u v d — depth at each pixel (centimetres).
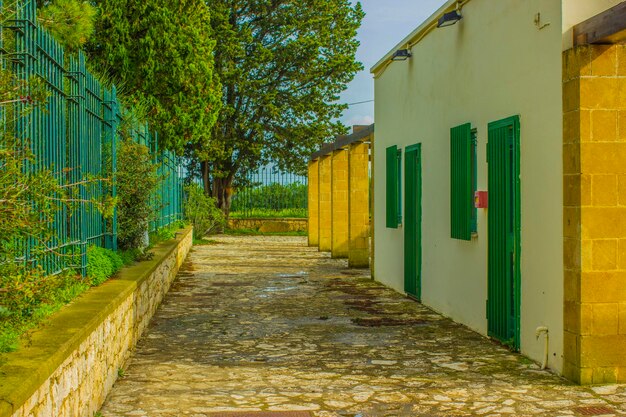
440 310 1084
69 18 1248
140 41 1717
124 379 689
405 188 1270
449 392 642
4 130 465
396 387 661
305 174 3309
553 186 703
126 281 798
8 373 374
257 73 3109
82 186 727
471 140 948
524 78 769
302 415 576
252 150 3088
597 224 654
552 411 582
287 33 3125
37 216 452
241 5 3072
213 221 2980
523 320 784
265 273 1695
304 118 3219
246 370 730
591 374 659
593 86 653
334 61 3148
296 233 3275
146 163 1099
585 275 653
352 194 1820
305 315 1077
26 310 486
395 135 1362
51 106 606
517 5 786
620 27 595
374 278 1548
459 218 971
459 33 984
